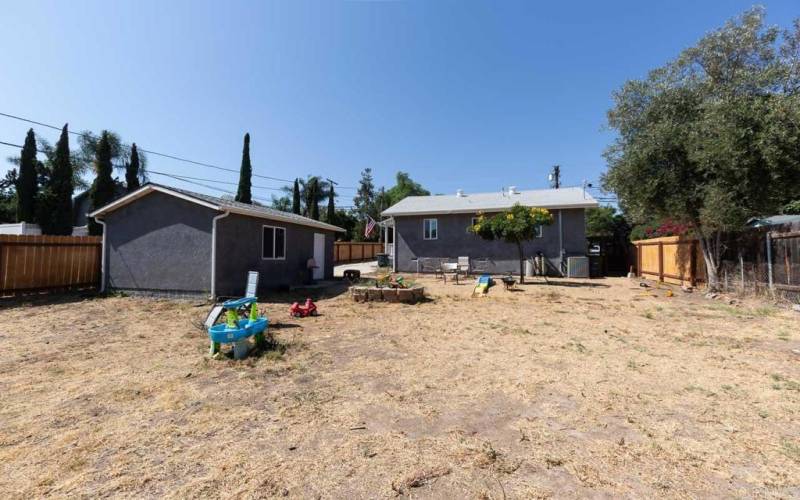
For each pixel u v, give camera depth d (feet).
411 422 9.66
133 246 33.91
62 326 21.91
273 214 38.29
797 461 7.77
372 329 21.03
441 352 16.37
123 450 8.29
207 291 31.27
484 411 10.34
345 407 10.61
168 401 11.00
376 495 6.70
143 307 28.50
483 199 66.23
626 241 63.46
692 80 34.58
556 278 53.11
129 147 90.99
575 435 8.96
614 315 25.25
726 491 6.79
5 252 31.12
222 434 9.03
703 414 10.10
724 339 18.42
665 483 7.03
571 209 55.47
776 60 31.60
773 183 27.04
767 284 28.32
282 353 16.11
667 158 33.17
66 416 10.01
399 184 156.15
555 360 15.14
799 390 11.72
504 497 6.62
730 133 26.61
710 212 29.30
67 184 72.08
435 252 62.28
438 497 6.63
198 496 6.68
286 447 8.41
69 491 6.85
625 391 11.75
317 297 34.09
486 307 28.66
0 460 7.86
